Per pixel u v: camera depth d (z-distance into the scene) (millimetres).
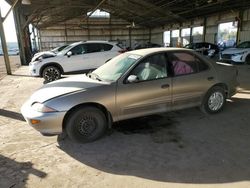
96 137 3900
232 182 2713
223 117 4777
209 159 3221
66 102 3590
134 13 28594
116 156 3404
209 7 20375
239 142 3695
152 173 2951
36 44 33062
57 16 26938
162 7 21906
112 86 3855
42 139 4055
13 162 3314
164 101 4258
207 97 4770
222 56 14477
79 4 19125
